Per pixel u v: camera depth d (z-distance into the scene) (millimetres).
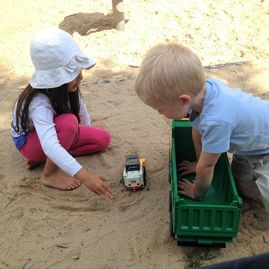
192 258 975
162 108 913
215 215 911
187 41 1856
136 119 1431
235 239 1016
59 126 1146
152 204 1116
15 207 1128
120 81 1632
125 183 1131
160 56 876
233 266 435
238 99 928
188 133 1159
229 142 925
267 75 1628
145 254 991
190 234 943
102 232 1048
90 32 1967
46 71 1081
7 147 1348
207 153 914
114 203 1127
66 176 1196
